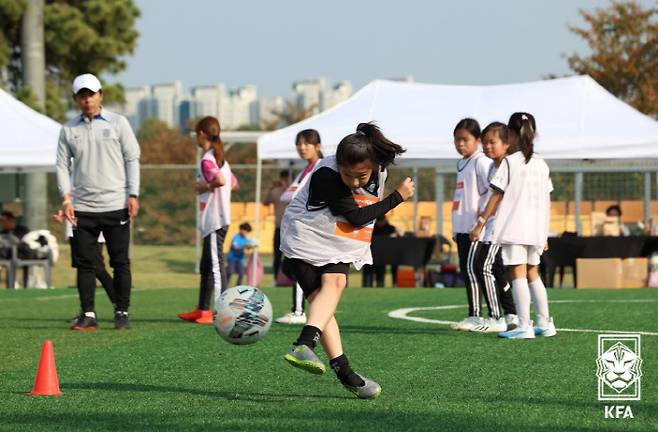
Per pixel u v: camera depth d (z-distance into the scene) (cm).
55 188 3631
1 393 711
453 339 1029
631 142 1862
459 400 679
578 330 1110
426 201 3275
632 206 3055
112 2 3466
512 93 2022
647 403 672
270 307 747
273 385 743
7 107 2027
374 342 1004
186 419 616
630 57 4112
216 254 1205
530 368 827
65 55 3478
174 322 1211
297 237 679
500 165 1031
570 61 4234
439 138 1912
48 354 714
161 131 6253
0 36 3331
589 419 616
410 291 1836
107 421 611
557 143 1873
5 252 2117
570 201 3125
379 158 660
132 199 1110
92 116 1102
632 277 2081
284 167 2086
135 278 2600
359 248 679
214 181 1191
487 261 1102
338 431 579
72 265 1129
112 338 1038
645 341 1003
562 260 2094
